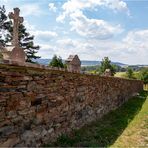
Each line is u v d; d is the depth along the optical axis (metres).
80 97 10.43
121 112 16.11
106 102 15.09
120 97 20.19
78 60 11.52
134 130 10.94
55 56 31.28
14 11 8.43
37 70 6.87
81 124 10.48
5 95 5.46
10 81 5.65
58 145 7.56
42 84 7.12
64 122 8.69
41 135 7.00
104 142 8.60
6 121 5.48
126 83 23.81
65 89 8.85
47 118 7.40
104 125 11.44
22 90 6.12
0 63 5.38
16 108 5.86
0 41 42.34
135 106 19.83
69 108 9.20
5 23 43.72
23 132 6.13
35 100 6.72
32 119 6.56
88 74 11.66
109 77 16.17
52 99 7.77
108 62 41.00
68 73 9.16
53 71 7.90
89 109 11.64
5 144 5.43
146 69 56.06
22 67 6.16
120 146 8.28
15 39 8.46
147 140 9.35
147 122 12.83
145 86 54.56
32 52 43.91
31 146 6.48
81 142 8.12
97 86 13.18
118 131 10.53
